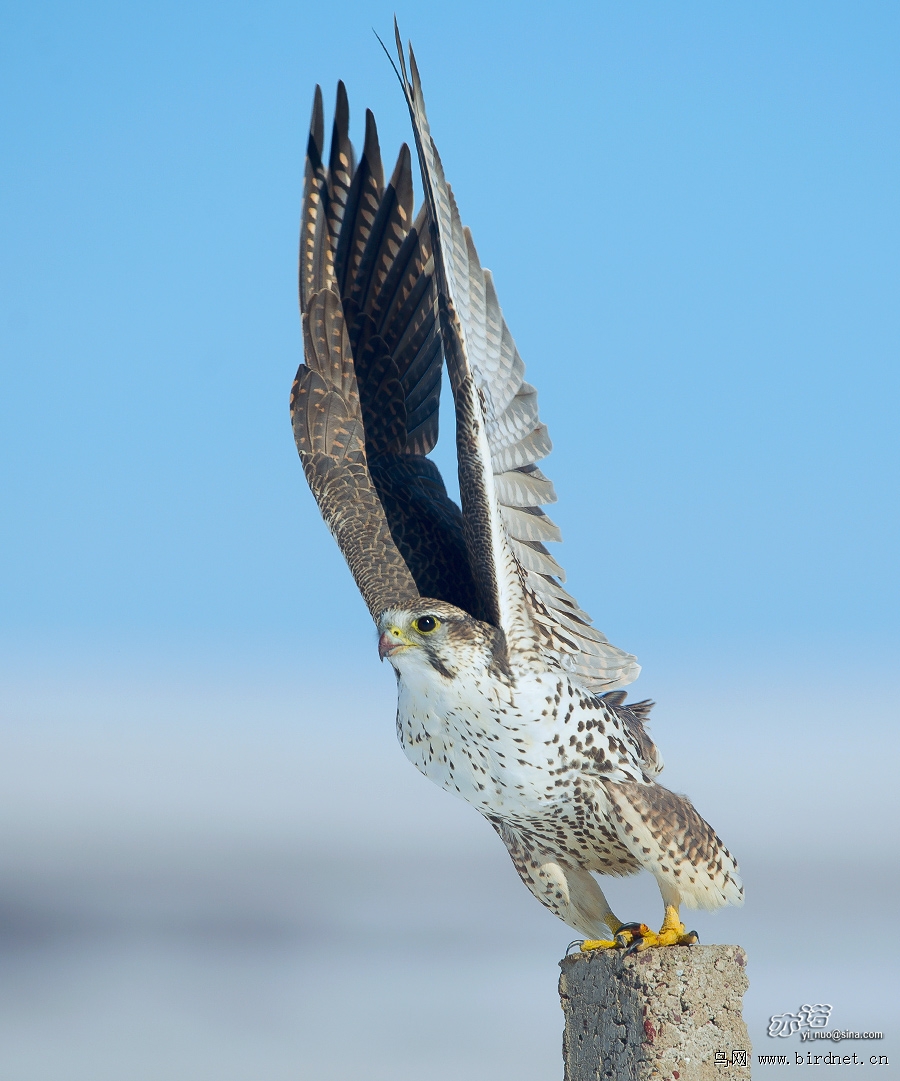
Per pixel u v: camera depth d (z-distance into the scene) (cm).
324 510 1351
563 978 1136
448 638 1148
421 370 1408
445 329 1154
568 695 1173
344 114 1396
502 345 1181
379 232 1412
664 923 1156
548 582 1254
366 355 1412
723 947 1052
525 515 1237
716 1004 1040
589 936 1224
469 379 1148
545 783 1171
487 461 1158
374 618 1262
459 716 1166
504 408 1198
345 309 1412
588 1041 1098
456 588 1305
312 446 1379
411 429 1409
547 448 1206
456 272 1166
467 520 1173
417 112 1143
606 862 1221
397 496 1363
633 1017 1041
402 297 1410
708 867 1166
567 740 1164
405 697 1205
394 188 1404
